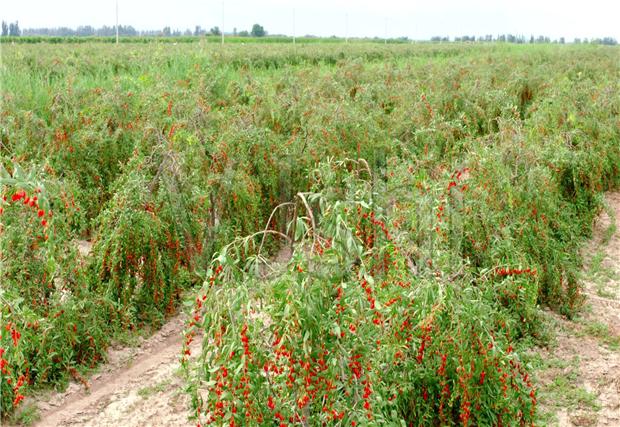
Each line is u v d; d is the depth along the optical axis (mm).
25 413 5148
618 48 36719
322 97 10617
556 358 5980
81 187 8523
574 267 7211
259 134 8102
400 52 33531
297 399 3594
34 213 5410
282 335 3398
